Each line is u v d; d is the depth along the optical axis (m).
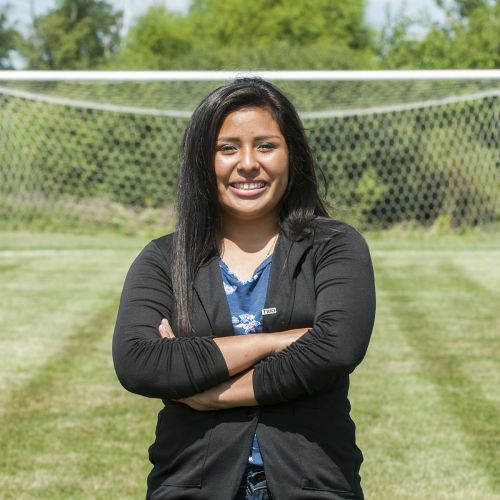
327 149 18.45
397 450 5.28
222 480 2.42
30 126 18.72
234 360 2.39
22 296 10.57
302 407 2.44
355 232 2.59
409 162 18.55
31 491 4.71
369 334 2.46
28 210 19.03
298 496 2.39
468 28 21.30
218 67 20.98
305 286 2.51
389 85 16.72
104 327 8.79
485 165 18.19
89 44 37.72
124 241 17.56
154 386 2.44
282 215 2.61
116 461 5.14
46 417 5.91
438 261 13.62
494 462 5.09
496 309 9.66
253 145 2.55
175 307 2.55
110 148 18.83
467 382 6.71
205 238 2.57
